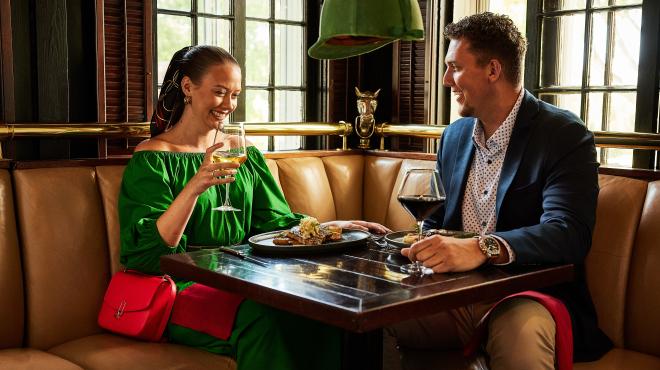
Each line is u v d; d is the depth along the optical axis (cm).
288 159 297
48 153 264
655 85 274
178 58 238
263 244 182
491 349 172
